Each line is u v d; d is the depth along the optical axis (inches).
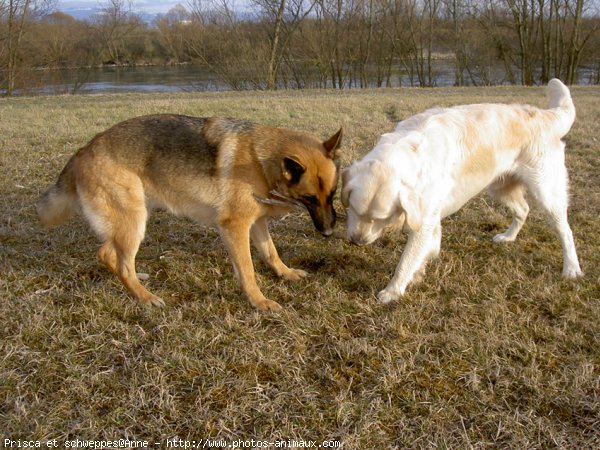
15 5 1189.7
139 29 1699.1
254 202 153.8
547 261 180.9
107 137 156.6
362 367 128.8
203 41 1311.5
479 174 160.9
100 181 152.7
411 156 143.9
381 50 1385.3
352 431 110.4
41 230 208.5
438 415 113.6
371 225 147.5
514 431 108.6
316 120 431.2
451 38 1348.4
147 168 155.3
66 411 115.8
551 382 120.3
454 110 163.5
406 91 805.2
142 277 175.0
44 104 621.3
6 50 1208.2
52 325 144.6
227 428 110.8
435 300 158.1
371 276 175.8
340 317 149.8
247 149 152.3
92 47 1594.5
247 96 729.6
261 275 177.0
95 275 176.7
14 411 114.7
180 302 162.1
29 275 172.4
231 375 127.0
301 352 135.3
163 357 132.3
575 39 1224.8
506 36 1326.3
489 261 181.0
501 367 126.8
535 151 164.2
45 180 270.7
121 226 155.8
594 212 223.0
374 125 402.6
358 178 142.6
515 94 699.4
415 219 142.4
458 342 135.1
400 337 140.3
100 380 124.3
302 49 1333.7
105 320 148.4
